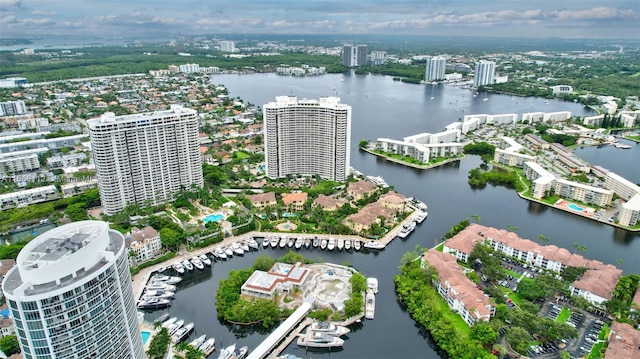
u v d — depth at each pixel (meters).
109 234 180.00
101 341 160.75
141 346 189.00
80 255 151.75
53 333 147.75
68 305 147.25
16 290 141.62
